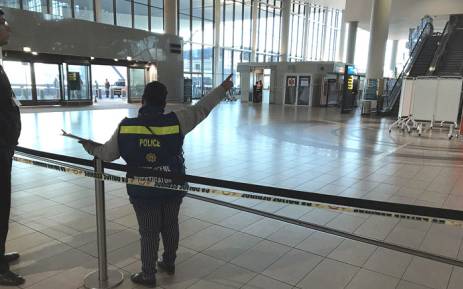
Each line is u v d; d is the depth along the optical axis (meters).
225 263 3.04
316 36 38.66
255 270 2.94
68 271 2.85
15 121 2.78
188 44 26.62
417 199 4.99
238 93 29.95
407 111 11.55
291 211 4.30
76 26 17.41
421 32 18.77
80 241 3.38
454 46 17.11
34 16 15.89
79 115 13.99
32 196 4.67
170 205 2.66
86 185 5.16
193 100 26.12
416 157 7.78
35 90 17.03
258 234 3.63
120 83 29.22
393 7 21.22
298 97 23.53
